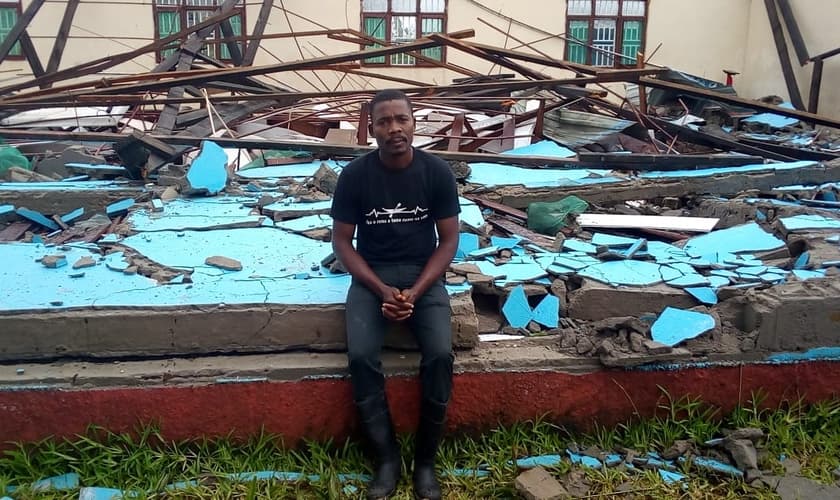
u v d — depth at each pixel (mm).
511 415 3410
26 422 3166
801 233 4594
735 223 5324
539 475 3094
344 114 8891
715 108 10469
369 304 3113
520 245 4457
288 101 8102
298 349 3355
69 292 3402
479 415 3396
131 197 5566
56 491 3039
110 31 13703
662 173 6270
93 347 3254
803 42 13383
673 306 3703
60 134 6777
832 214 5211
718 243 4477
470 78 9086
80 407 3174
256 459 3234
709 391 3486
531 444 3369
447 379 3023
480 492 3070
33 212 5141
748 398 3516
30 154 7293
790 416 3498
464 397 3363
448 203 3148
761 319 3447
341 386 3264
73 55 13688
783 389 3529
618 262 4105
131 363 3262
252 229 4539
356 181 3125
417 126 8688
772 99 12320
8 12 13492
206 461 3201
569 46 14633
